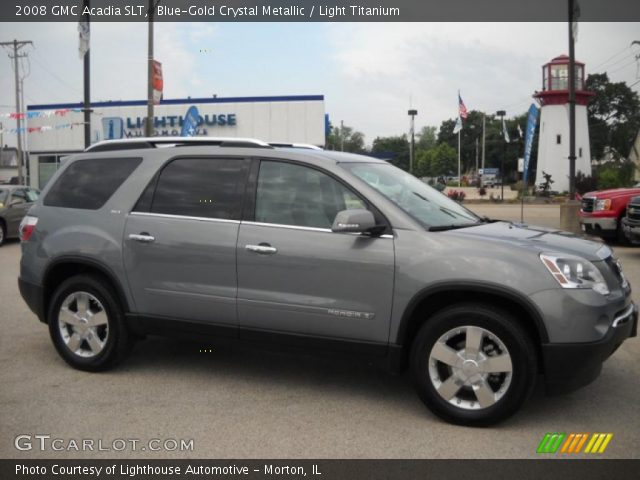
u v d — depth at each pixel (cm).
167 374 559
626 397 501
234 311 504
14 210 1625
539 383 533
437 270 445
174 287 524
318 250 476
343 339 475
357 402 493
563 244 462
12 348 644
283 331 492
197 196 530
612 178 3922
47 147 3772
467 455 401
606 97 8888
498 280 430
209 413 471
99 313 557
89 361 560
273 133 3472
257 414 469
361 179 490
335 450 409
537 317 423
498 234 471
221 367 579
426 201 523
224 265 505
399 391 517
